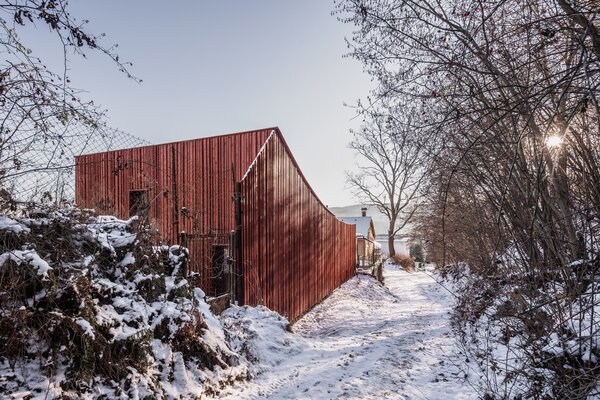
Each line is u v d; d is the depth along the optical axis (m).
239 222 6.40
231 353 4.33
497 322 4.76
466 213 7.23
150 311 3.67
